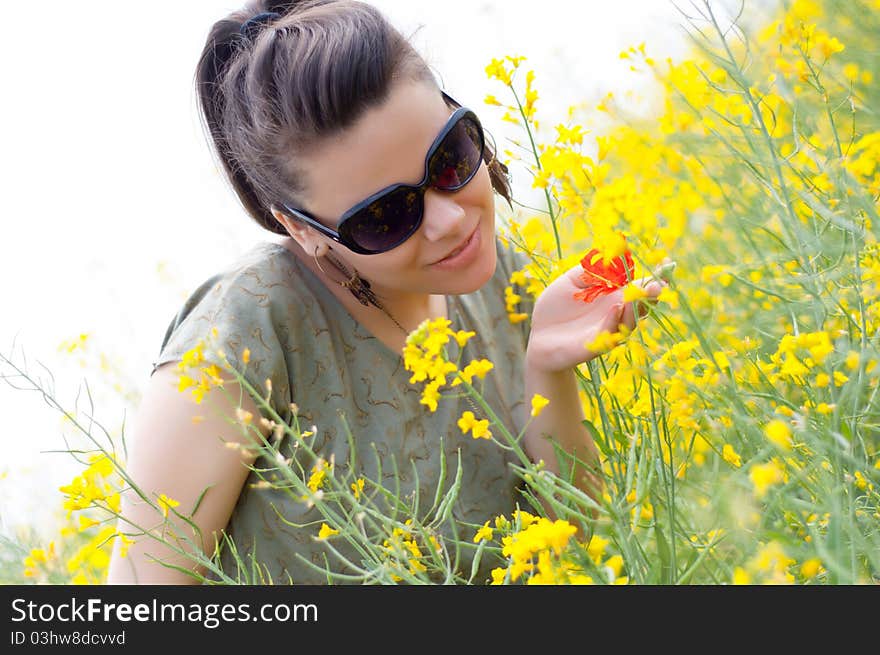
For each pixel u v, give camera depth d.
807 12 1.81
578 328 1.85
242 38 1.74
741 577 1.26
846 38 2.66
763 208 2.24
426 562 1.67
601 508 1.34
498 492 1.90
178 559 1.69
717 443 1.71
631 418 1.70
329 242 1.70
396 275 1.68
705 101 2.26
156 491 1.68
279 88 1.60
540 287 1.98
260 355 1.71
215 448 1.69
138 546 1.69
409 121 1.59
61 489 1.62
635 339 1.63
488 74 1.86
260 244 1.88
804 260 1.64
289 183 1.66
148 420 1.71
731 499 1.30
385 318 1.85
